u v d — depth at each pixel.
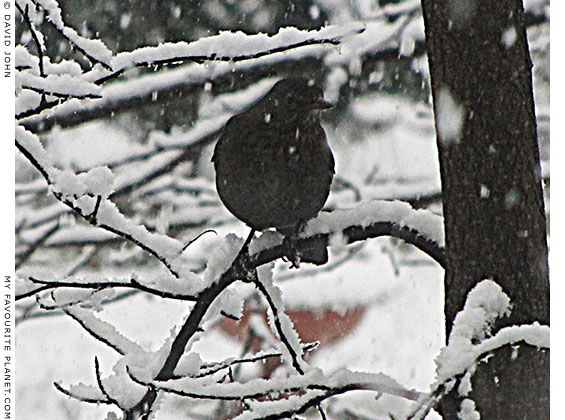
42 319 18.11
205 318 9.32
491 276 7.20
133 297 18.19
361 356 16.67
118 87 10.95
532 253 7.20
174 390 7.30
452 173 7.38
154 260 16.09
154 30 15.81
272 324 9.25
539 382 7.07
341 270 17.89
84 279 8.26
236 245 8.49
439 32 7.41
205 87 11.00
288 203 9.88
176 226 15.24
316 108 9.72
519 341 6.46
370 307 17.47
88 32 15.76
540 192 7.36
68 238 14.72
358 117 15.90
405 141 16.11
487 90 7.28
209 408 12.91
